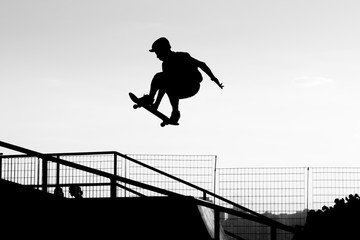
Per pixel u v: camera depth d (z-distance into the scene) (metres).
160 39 9.30
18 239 9.40
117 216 9.89
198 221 9.84
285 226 9.99
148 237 9.80
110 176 8.42
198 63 9.29
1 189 9.27
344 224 10.51
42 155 8.20
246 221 16.02
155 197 9.94
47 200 9.71
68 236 9.73
